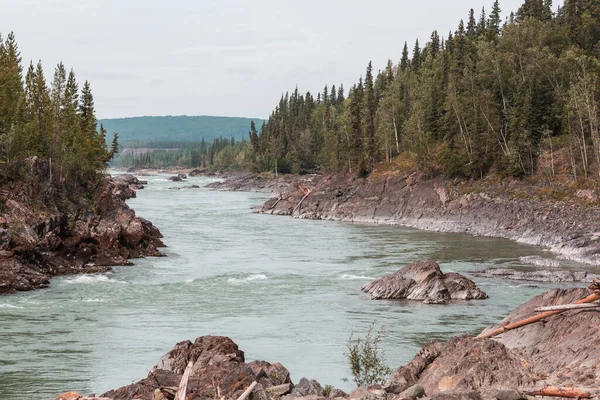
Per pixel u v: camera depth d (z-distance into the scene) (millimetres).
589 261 70188
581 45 134875
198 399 21234
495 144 110688
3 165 70500
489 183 106062
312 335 40438
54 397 28938
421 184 116062
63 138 96125
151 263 68938
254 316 45531
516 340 28531
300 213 127250
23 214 62625
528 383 21250
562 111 112062
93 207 75000
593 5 142375
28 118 104000
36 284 55062
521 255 75000
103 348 37062
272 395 21500
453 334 40781
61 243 64812
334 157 155250
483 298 51688
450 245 83875
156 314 45875
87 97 124375
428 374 23891
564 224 87812
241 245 83562
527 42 129500
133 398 22188
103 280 58812
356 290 55000
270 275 61938
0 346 37281
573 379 21609
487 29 150375
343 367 33844
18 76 111250
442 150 118000
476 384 21562
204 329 41719
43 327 41906
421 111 139250
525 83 118875
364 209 119500
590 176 97125
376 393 21172
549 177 101250
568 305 27766
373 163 135875
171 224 107312
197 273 62875
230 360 25859
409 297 51625
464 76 126875
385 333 40938
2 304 48594
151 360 34844
